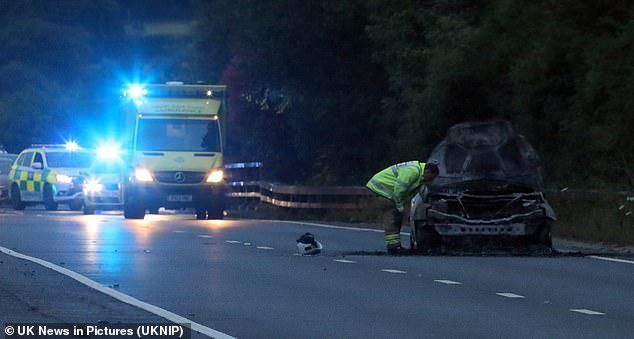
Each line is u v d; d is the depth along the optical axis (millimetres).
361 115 127688
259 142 144625
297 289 39844
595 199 70375
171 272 45250
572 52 86375
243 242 61844
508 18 92312
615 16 85250
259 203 111188
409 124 103000
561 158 90250
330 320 32531
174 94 92750
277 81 132625
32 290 38812
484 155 57688
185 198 90750
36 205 129625
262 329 30828
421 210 54125
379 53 115438
